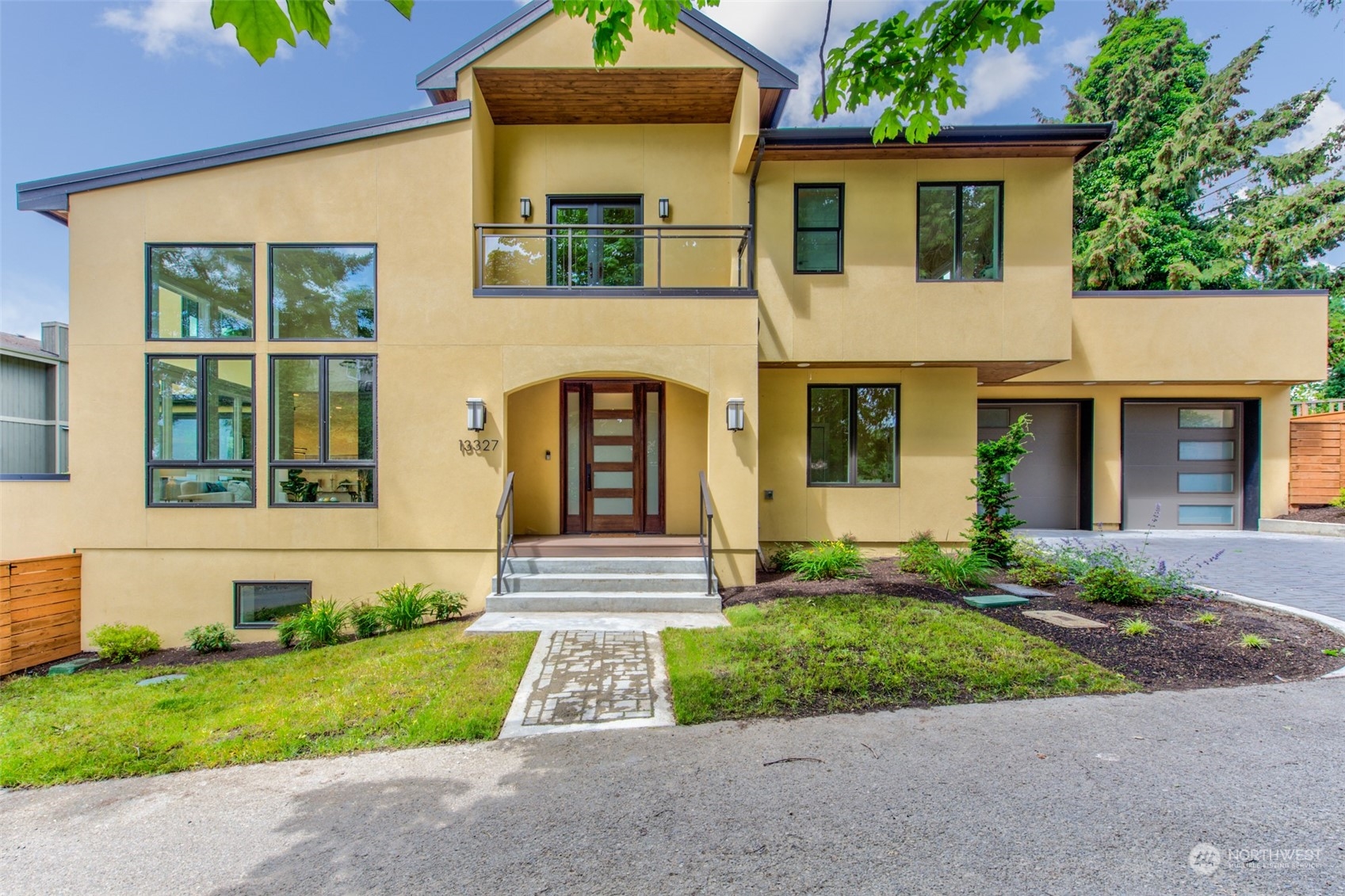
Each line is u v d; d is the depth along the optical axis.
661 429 9.02
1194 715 3.90
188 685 5.29
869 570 8.23
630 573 7.61
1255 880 2.38
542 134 9.19
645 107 8.83
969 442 9.26
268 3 2.04
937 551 8.22
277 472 7.71
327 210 7.76
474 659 5.28
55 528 7.60
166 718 4.42
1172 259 16.98
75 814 3.16
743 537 7.82
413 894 2.43
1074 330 10.30
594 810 3.02
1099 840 2.65
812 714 4.09
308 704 4.50
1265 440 11.20
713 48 7.99
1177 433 11.39
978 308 8.44
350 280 7.79
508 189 9.15
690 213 9.16
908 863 2.53
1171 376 10.26
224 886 2.54
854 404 9.33
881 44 3.94
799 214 8.66
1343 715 3.85
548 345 7.80
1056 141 8.02
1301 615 5.74
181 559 7.63
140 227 7.69
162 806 3.22
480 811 3.04
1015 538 8.42
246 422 7.72
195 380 7.71
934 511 9.27
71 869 2.70
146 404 7.62
